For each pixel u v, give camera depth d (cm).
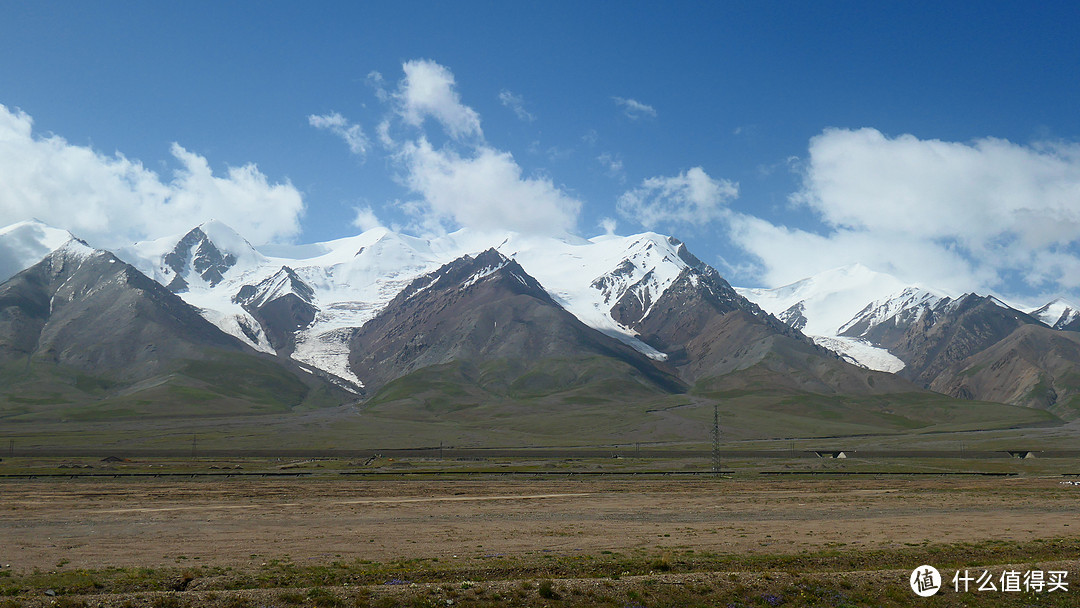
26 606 4653
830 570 6144
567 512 9875
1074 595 5488
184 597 4838
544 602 5028
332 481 14862
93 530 8156
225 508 10069
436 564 6103
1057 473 18400
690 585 5316
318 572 5797
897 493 12688
